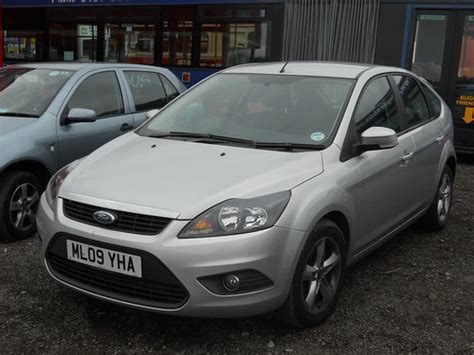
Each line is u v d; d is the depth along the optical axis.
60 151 5.40
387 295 4.13
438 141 5.29
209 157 3.72
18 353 3.25
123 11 11.33
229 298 3.11
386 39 9.29
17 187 5.01
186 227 3.11
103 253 3.24
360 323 3.69
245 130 4.13
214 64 10.53
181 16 10.73
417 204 4.96
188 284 3.07
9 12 12.70
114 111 6.14
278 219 3.20
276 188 3.33
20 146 5.01
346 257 3.84
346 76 4.43
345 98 4.17
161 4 10.91
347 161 3.84
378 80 4.63
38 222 3.69
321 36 9.68
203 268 3.05
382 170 4.16
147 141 4.17
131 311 3.79
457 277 4.50
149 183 3.40
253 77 4.68
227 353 3.30
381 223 4.29
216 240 3.07
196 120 4.40
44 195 3.80
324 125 4.00
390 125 4.56
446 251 5.09
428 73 9.11
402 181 4.52
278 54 9.96
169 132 4.33
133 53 11.32
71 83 5.77
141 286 3.19
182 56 10.80
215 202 3.19
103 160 3.86
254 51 10.16
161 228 3.14
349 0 9.47
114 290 3.29
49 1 12.20
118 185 3.43
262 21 10.04
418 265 4.74
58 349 3.30
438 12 8.96
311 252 3.42
